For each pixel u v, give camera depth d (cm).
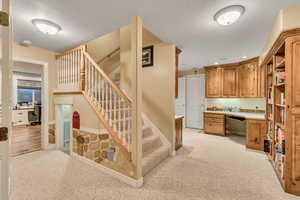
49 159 274
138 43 184
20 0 158
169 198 166
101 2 162
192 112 570
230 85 446
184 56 381
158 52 314
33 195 170
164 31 235
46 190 179
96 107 238
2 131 93
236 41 278
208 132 471
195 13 183
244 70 416
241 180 203
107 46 341
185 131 515
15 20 202
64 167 241
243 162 261
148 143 270
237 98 465
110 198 166
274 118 232
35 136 437
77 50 275
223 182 198
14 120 588
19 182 196
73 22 207
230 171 228
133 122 187
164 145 303
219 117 446
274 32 199
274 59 224
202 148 338
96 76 242
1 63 93
